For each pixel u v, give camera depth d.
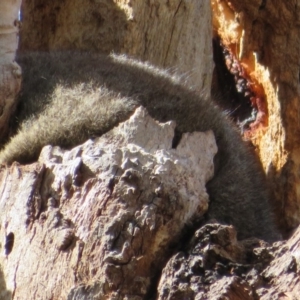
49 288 6.48
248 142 12.64
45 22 12.71
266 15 11.48
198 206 7.05
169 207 6.76
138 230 6.54
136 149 7.28
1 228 7.17
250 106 13.99
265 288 5.95
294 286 5.88
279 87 11.88
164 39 12.07
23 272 6.70
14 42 8.73
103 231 6.53
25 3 12.62
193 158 7.94
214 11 13.77
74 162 7.03
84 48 12.15
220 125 9.38
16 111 9.12
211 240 6.40
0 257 7.00
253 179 9.64
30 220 6.93
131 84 9.34
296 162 11.87
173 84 10.01
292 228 11.85
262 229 8.82
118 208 6.65
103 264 6.38
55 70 9.88
